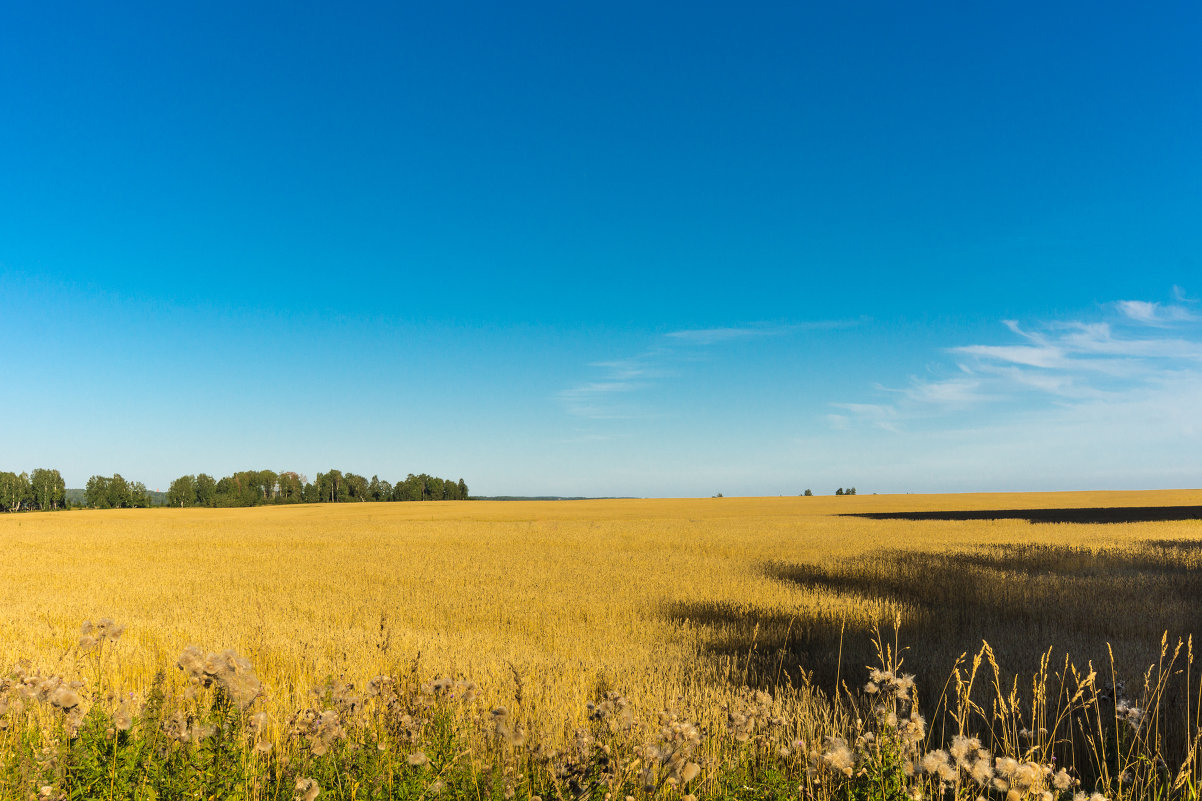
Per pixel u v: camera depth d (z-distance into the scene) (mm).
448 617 14242
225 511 95188
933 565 21516
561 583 19203
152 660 9227
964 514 61562
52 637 11633
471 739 4910
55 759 3988
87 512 94500
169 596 17531
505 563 24906
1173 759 5457
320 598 16938
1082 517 54281
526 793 4188
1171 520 49406
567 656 10422
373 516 74938
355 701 5145
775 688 8016
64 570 23984
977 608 14133
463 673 8312
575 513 78562
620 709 4836
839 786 4387
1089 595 15078
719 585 18422
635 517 66312
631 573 21328
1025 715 6602
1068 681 7512
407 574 21797
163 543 36125
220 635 11406
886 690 4910
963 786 4434
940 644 10602
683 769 4020
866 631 11992
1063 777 4184
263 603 16156
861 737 4547
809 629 12289
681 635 12219
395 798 4180
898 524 47312
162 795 3908
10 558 28531
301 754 4516
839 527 44438
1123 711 5305
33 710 5320
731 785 4430
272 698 6578
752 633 12141
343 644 10508
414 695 5371
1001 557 23906
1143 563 21672
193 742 4070
